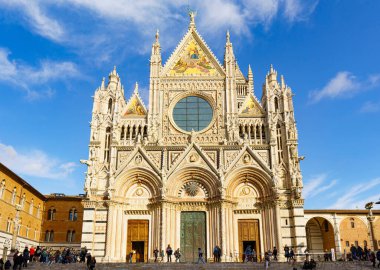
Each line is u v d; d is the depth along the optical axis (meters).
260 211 54.25
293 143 56.53
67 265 42.50
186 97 62.06
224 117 59.91
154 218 53.84
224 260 50.56
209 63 63.72
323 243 75.12
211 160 55.91
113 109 59.50
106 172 55.94
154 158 56.47
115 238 52.56
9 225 62.56
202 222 54.19
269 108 59.22
